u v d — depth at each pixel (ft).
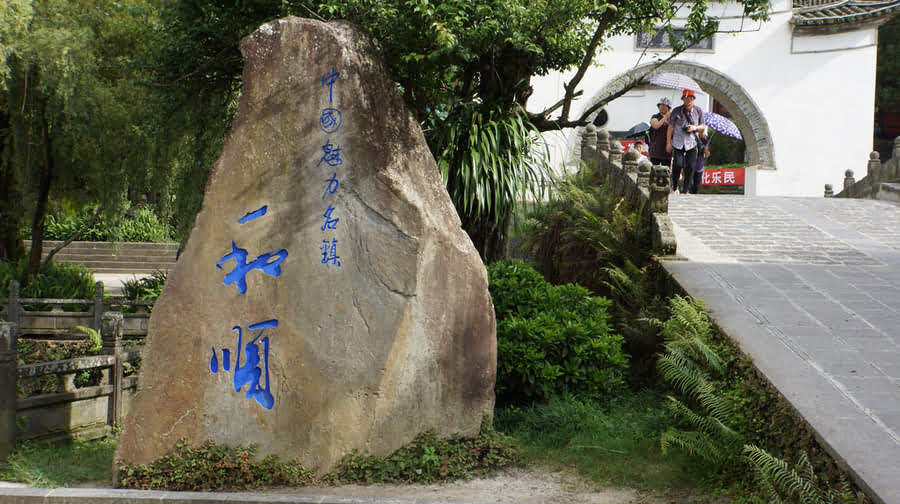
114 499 15.16
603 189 32.45
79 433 23.25
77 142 42.80
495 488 16.11
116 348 24.99
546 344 21.08
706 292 22.53
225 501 14.71
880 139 86.84
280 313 17.26
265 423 16.94
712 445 15.47
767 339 18.88
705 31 26.32
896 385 16.25
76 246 72.74
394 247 17.24
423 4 20.04
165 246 72.54
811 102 57.41
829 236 30.68
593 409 20.02
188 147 36.35
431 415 17.33
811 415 14.82
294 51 17.99
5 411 19.15
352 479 16.49
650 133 44.34
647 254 27.27
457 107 25.03
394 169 17.70
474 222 25.22
